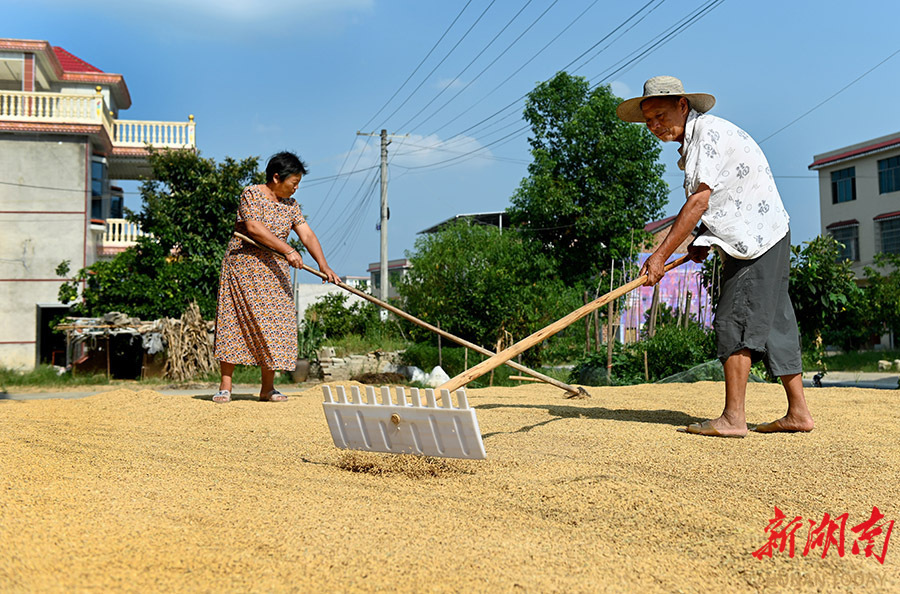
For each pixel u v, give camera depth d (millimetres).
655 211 27625
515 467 3137
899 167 29906
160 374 15578
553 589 1747
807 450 3494
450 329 18938
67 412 5227
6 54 22375
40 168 21734
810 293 10156
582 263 27312
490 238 22641
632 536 2201
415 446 3102
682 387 6727
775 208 3896
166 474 2947
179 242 19312
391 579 1768
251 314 6020
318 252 6262
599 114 27141
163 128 25125
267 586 1687
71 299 19906
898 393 5902
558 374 14336
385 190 26609
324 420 4785
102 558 1812
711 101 4059
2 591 1552
